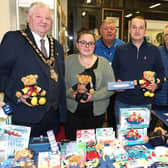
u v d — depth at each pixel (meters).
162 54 2.16
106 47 2.45
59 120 1.54
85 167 0.98
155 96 2.24
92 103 1.58
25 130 1.10
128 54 1.69
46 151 1.12
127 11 4.27
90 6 4.09
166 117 1.46
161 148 1.13
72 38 4.17
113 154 1.05
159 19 4.43
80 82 1.45
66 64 1.62
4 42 1.27
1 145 1.05
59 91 1.42
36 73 1.28
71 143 1.13
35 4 1.30
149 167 0.98
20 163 0.96
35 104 1.26
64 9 3.98
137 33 1.59
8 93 1.30
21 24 1.87
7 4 1.92
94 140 1.19
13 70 1.29
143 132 1.23
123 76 1.72
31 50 1.29
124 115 1.21
